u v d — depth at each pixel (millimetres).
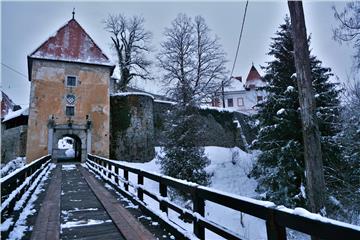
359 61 7691
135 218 4941
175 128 16875
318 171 5395
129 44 36781
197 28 29562
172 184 4352
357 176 9305
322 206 5254
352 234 1527
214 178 21344
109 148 25031
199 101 19328
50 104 23609
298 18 5844
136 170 6227
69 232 4332
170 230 4129
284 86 12453
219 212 13789
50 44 24938
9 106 36625
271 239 2238
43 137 22844
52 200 6555
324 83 11438
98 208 5922
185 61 28219
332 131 10539
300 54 5758
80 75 25188
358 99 8648
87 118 24422
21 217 5047
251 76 44031
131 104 26297
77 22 27328
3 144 28328
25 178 6730
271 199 11656
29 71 26516
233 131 31750
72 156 33344
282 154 11367
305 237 9602
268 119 12633
